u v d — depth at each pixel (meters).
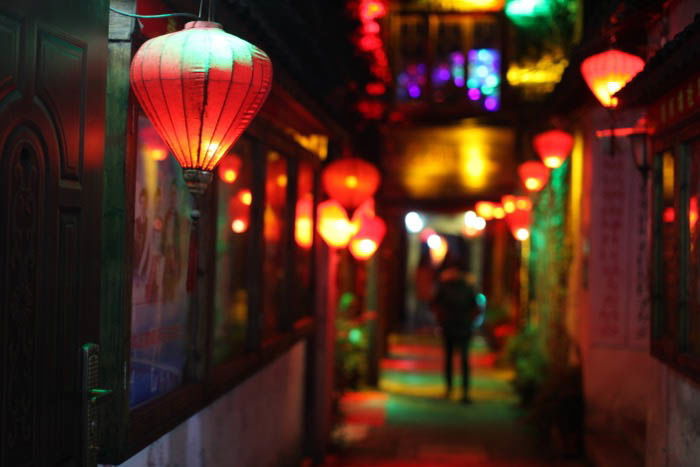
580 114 9.00
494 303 20.95
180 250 4.80
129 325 3.81
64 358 3.05
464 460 8.99
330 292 9.16
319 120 6.90
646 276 8.63
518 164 11.96
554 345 11.24
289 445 7.86
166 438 4.38
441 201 14.90
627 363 8.70
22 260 2.73
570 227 10.26
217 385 5.21
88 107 3.21
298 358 8.29
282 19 6.08
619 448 8.13
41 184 2.85
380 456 9.20
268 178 6.95
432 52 11.49
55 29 2.93
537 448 9.52
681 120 4.69
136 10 3.68
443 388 13.89
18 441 2.73
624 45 6.17
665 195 5.36
